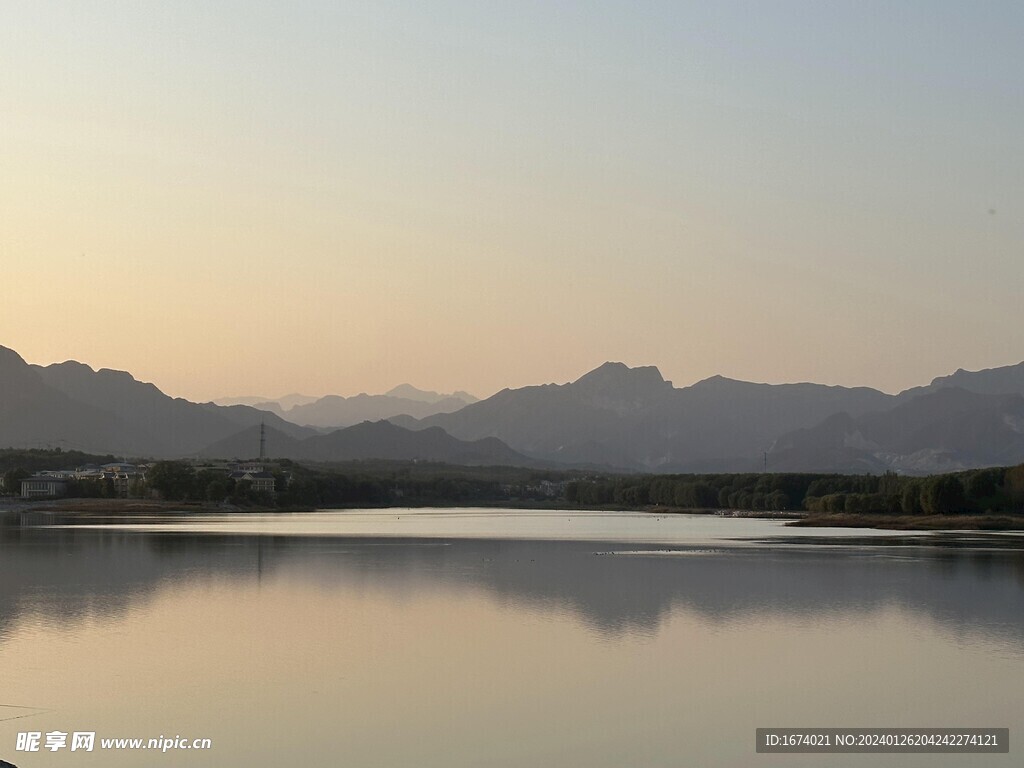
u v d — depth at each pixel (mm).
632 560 131000
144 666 61000
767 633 73062
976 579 106938
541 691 55781
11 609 82125
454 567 119125
